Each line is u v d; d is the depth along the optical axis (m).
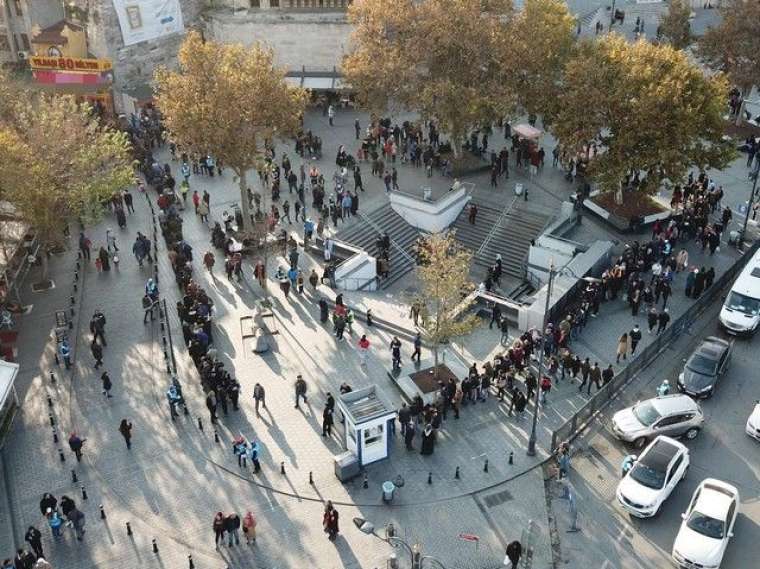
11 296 49.16
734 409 40.56
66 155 48.66
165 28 74.88
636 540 33.31
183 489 35.44
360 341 44.28
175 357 43.66
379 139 67.25
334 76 75.50
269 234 54.38
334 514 32.62
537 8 60.97
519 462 37.16
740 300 45.88
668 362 43.91
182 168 62.31
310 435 38.50
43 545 32.69
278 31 75.44
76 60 69.94
